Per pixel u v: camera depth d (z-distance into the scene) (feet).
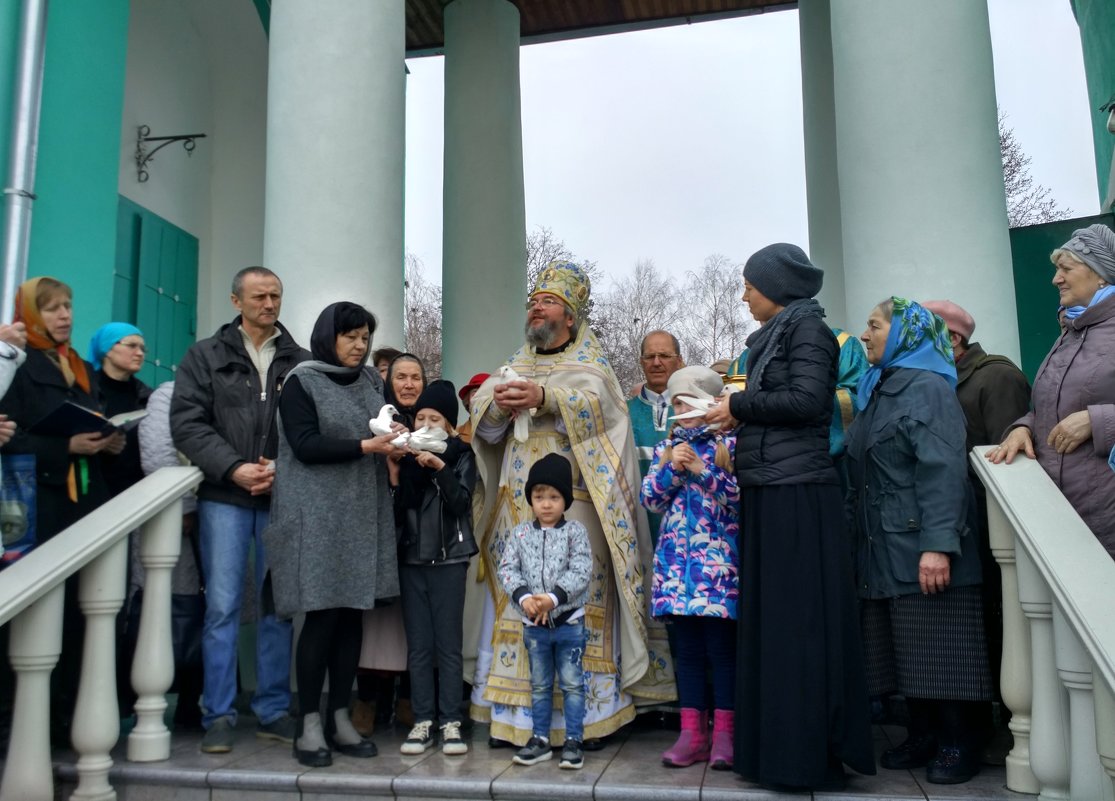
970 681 11.45
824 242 30.42
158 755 12.92
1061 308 12.50
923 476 11.73
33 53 19.60
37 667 11.70
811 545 11.36
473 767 12.53
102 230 21.86
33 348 14.24
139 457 15.37
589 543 13.65
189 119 30.48
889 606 12.38
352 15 18.44
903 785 11.37
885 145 16.42
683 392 13.26
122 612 14.85
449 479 13.71
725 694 12.50
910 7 16.65
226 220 31.40
